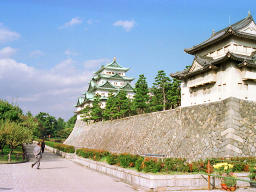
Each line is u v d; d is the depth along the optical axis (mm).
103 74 80000
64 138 109438
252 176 13586
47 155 40719
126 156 17219
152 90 44000
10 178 14945
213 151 21578
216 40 26984
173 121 28859
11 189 11586
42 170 19875
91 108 64125
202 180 13164
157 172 13586
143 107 45812
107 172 18875
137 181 13914
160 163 13953
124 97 50125
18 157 28906
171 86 40938
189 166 14062
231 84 23406
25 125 41719
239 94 23531
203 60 27578
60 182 14242
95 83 79500
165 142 28453
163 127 30234
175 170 14125
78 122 80625
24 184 13062
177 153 25750
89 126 60656
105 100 70375
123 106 49000
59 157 36688
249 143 21109
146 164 13992
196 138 24281
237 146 20391
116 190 12344
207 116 24000
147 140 32031
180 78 31328
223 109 22344
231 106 21656
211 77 25484
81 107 83500
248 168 15234
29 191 11273
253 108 22750
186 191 12328
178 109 28547
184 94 30906
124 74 84688
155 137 30750
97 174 18703
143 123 35062
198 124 24766
